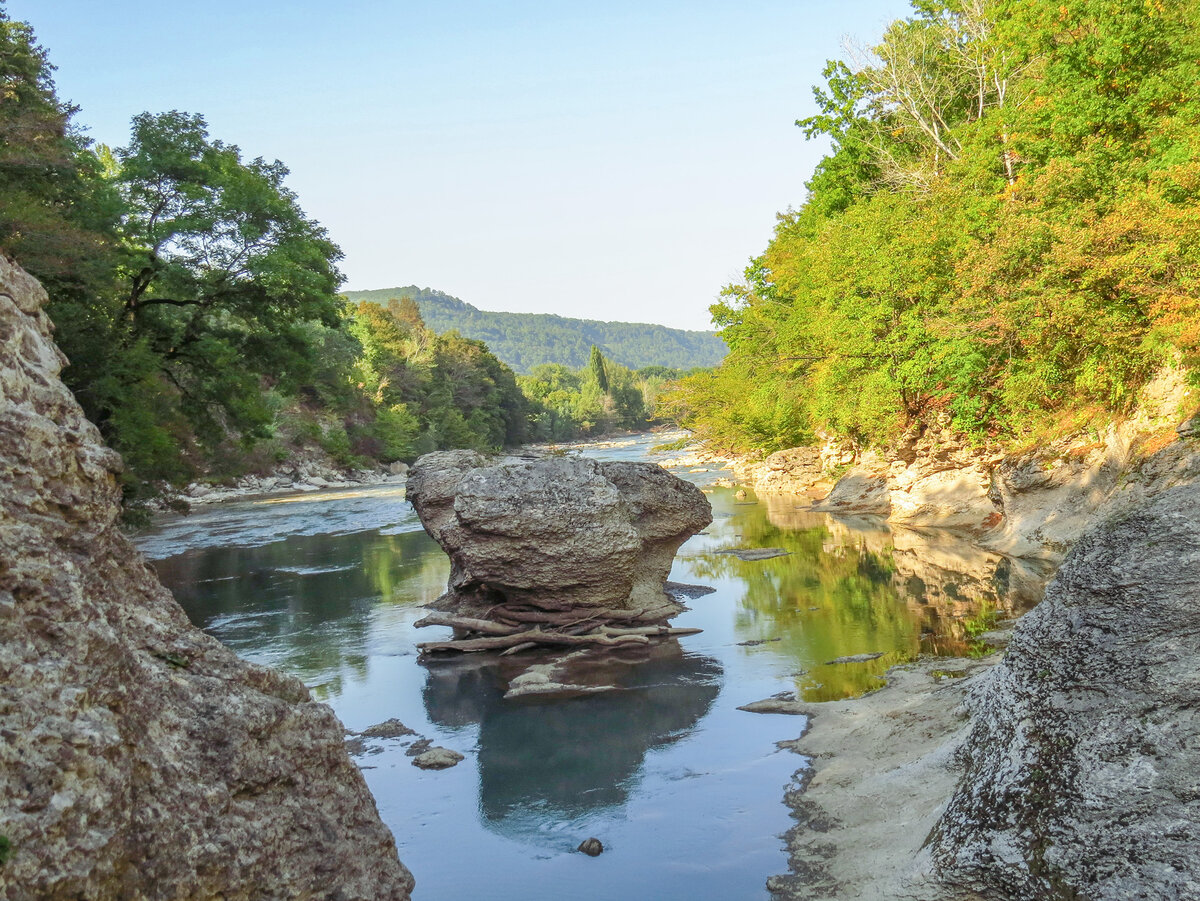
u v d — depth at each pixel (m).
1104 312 24.41
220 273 33.31
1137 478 21.27
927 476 34.25
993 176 34.03
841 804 10.26
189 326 34.62
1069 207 26.88
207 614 24.78
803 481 51.81
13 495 5.73
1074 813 7.29
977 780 8.45
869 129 47.66
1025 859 7.30
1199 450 19.53
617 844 10.04
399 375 116.69
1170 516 9.71
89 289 27.69
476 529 20.16
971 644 16.73
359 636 21.42
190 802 5.68
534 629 20.47
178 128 32.69
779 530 35.62
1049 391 27.78
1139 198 23.02
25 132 24.80
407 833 10.70
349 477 88.00
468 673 18.09
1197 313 20.31
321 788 6.75
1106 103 27.06
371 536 41.19
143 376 29.48
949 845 7.91
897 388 35.03
